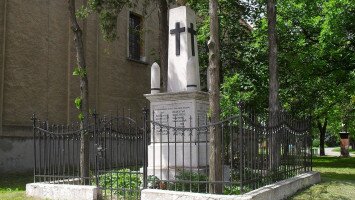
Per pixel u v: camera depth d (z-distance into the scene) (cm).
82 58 1111
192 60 1029
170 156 991
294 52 2000
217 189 771
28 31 1716
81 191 866
